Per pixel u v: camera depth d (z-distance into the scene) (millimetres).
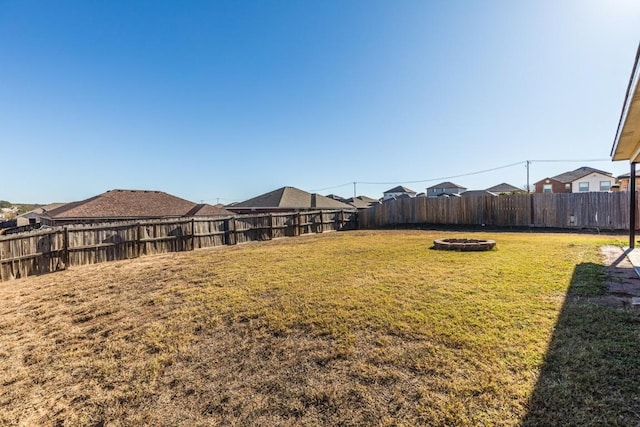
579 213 12906
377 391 2281
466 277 5070
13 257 7207
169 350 3246
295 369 2686
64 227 8219
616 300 3695
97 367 3049
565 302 3703
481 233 12594
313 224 15922
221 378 2672
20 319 4605
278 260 7609
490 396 2098
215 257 8695
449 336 2984
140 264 8266
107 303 5027
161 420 2229
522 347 2682
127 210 18031
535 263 5934
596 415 1836
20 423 2338
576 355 2484
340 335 3217
